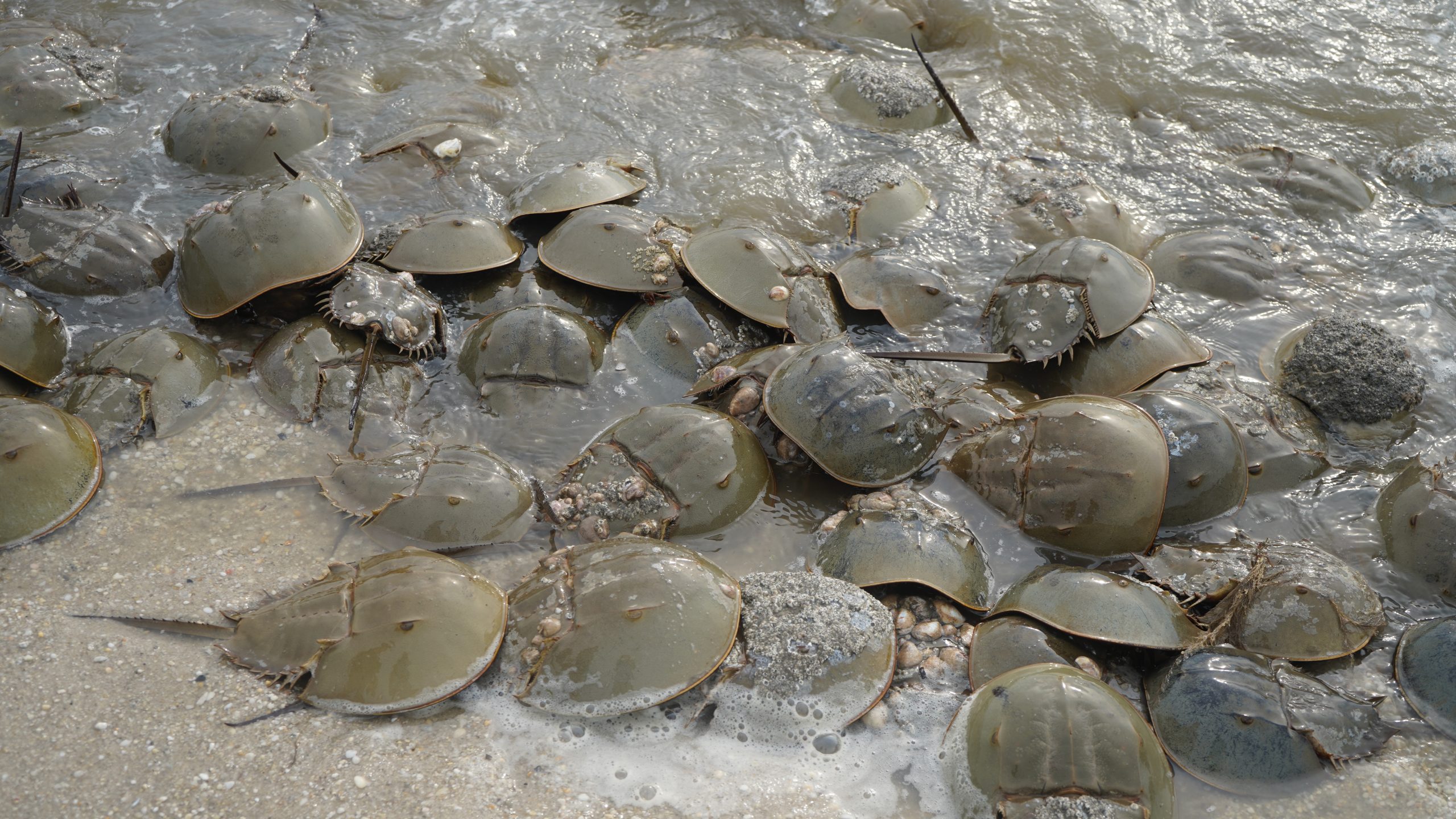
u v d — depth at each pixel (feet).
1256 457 8.43
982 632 7.80
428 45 10.85
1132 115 10.50
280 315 8.96
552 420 8.60
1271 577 7.89
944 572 7.93
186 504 8.23
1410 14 11.16
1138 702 7.66
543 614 7.69
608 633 7.56
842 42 11.14
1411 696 7.73
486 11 11.21
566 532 8.15
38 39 10.49
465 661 7.57
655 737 7.55
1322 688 7.62
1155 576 7.98
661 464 8.20
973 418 8.51
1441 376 9.02
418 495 8.13
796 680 7.60
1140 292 8.93
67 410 8.44
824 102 10.53
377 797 7.34
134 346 8.60
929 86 10.47
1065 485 8.14
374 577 7.73
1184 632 7.75
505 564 8.05
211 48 10.68
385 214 9.55
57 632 7.74
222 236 8.80
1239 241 9.48
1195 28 11.03
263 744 7.45
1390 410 8.76
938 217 9.69
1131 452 8.09
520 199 9.55
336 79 10.46
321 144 9.96
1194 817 7.40
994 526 8.29
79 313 8.97
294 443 8.46
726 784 7.46
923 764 7.53
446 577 7.72
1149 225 9.75
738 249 8.99
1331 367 8.79
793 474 8.48
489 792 7.38
